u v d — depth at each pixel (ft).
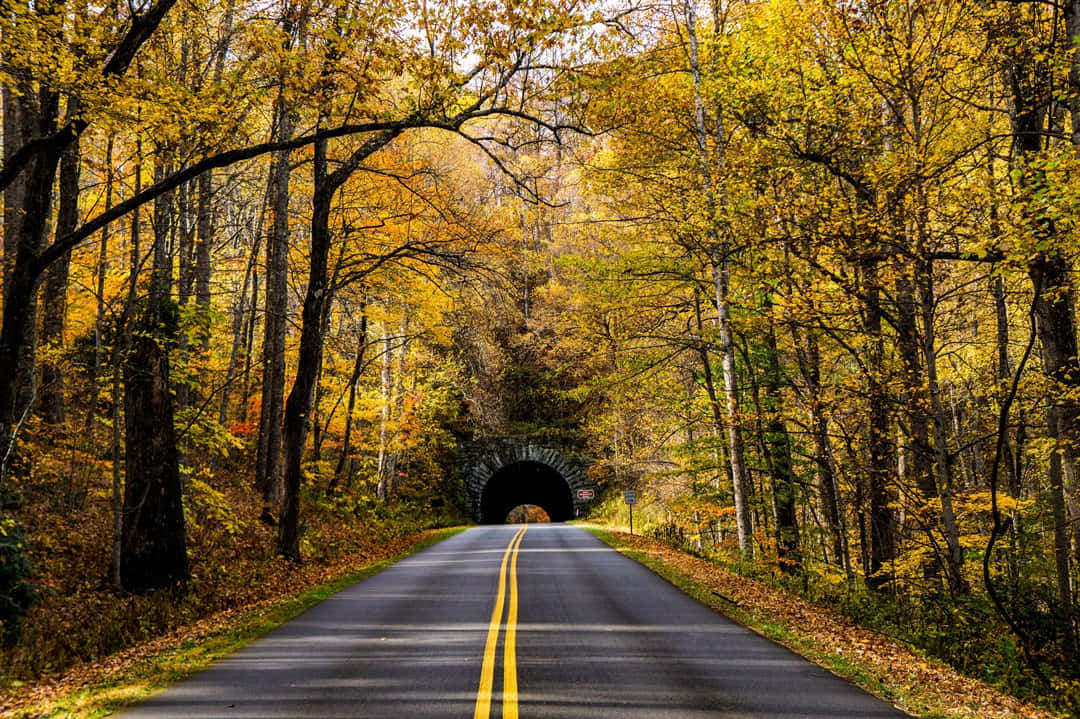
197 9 38.99
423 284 69.46
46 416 52.70
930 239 36.22
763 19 45.85
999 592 37.91
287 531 55.16
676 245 57.98
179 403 54.03
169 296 45.83
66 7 29.81
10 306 32.94
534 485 198.90
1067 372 36.42
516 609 35.99
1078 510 36.60
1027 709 23.36
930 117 41.93
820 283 44.68
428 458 138.51
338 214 66.23
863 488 58.44
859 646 29.84
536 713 18.98
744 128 53.78
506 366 140.26
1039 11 35.88
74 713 19.95
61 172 49.85
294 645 28.19
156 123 33.01
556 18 32.40
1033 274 32.24
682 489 97.50
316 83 34.71
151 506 40.29
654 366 67.36
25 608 30.48
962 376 67.82
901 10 39.22
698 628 31.45
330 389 88.99
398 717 18.70
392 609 36.70
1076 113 30.99
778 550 56.54
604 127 39.83
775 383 63.21
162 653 27.94
